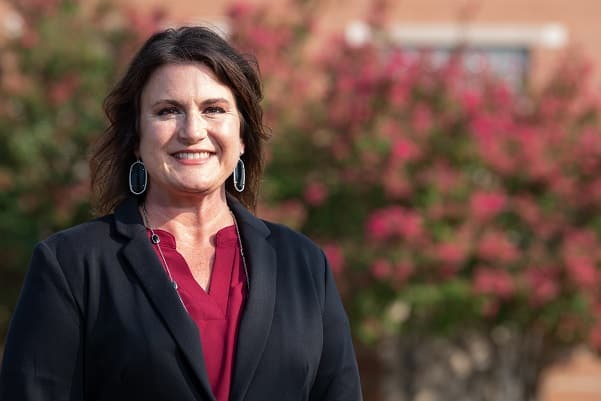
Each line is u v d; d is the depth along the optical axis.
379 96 10.26
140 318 3.15
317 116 10.62
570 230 10.47
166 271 3.32
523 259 10.49
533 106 11.32
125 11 11.25
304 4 11.34
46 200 10.55
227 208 3.57
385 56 11.21
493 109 10.81
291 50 11.11
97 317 3.18
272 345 3.26
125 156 3.52
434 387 12.55
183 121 3.30
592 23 13.65
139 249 3.29
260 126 3.55
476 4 13.74
